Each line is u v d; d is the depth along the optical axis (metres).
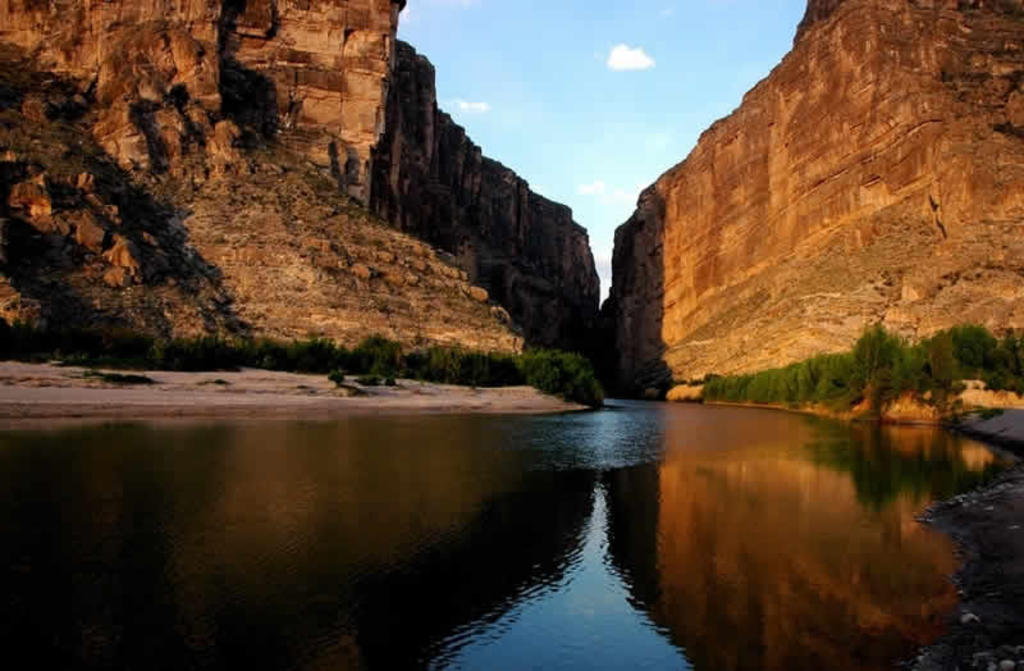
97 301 57.44
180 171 76.69
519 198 198.50
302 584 12.96
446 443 32.75
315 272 70.50
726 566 14.55
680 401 112.81
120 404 39.03
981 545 15.86
